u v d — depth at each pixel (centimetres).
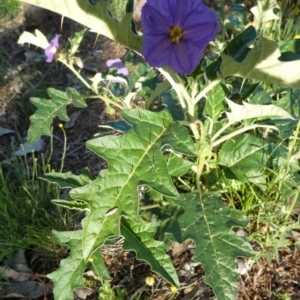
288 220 26
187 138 20
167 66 22
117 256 29
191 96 25
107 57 47
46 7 20
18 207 32
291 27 40
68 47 49
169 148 22
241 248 21
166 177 19
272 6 30
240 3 32
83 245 19
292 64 19
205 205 23
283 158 25
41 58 49
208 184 25
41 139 40
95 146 20
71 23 53
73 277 22
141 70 32
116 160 20
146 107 28
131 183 20
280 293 25
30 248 30
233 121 23
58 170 37
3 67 48
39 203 33
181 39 20
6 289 29
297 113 27
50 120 27
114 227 19
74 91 28
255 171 24
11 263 30
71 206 23
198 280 26
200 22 19
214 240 21
